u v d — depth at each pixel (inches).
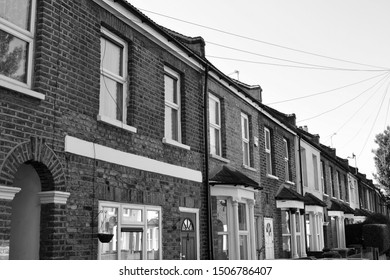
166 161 410.9
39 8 292.8
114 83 366.6
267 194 639.1
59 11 305.3
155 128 399.5
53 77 292.0
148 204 376.2
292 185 754.8
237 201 500.4
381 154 1449.3
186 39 516.4
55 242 276.5
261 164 634.2
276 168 687.7
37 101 276.7
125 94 374.3
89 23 333.7
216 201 493.7
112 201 333.4
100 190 321.4
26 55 283.9
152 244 377.7
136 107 375.9
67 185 291.7
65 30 308.5
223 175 493.7
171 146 421.7
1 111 251.6
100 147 325.7
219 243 493.7
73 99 307.6
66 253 284.7
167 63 435.5
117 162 342.0
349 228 1112.2
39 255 277.1
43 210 282.4
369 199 1648.6
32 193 289.3
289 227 708.0
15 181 294.4
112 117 358.6
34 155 268.5
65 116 297.9
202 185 471.2
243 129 603.2
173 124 450.3
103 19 349.4
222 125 535.8
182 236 430.3
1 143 249.3
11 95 259.4
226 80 538.0
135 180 362.6
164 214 397.4
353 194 1328.7
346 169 1229.7
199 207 458.6
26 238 284.2
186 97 462.6
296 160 796.6
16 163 256.4
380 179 1448.1
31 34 286.8
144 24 390.6
